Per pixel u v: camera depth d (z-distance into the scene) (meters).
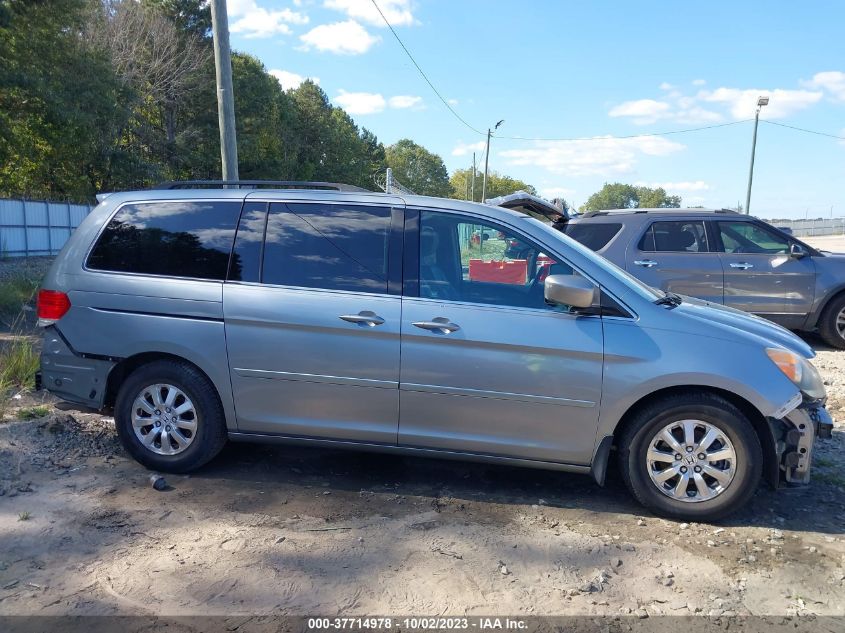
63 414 5.46
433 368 4.10
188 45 43.03
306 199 4.46
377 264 4.27
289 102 67.12
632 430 4.01
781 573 3.46
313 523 3.89
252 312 4.29
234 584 3.22
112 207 4.71
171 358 4.50
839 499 4.37
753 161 30.02
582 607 3.13
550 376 4.00
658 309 4.06
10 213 28.53
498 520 4.00
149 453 4.54
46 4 25.75
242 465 4.76
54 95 28.22
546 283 3.97
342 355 4.20
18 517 3.83
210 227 4.52
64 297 4.61
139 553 3.49
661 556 3.61
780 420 3.92
